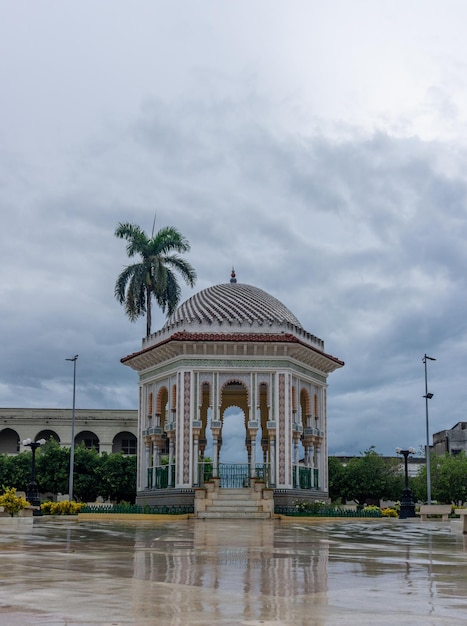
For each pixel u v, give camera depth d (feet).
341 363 177.37
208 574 42.14
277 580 39.63
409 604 31.68
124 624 26.81
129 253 212.43
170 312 212.02
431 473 270.05
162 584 37.40
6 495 129.08
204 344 155.84
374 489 267.80
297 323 174.29
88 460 249.96
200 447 175.73
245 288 175.63
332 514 146.30
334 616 28.84
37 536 81.46
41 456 250.98
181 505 150.82
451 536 86.28
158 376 166.40
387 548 64.85
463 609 30.48
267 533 90.89
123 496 252.62
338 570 44.91
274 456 154.51
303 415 170.91
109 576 40.68
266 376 157.69
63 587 35.91
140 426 172.24
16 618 27.78
